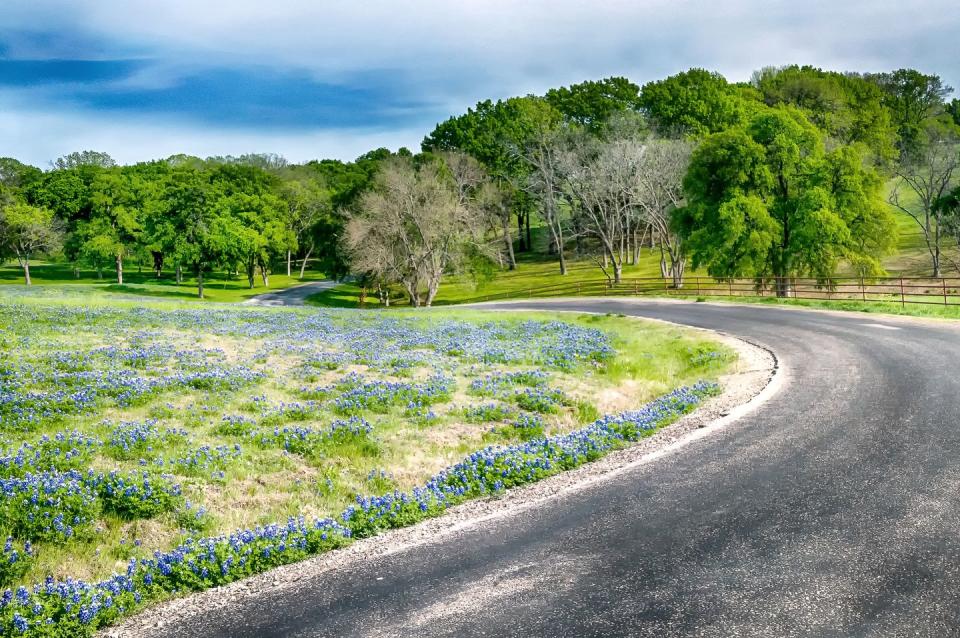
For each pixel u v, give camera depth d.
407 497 10.20
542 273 87.75
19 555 8.25
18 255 77.94
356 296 82.94
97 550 8.78
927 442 11.75
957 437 11.93
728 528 8.70
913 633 6.20
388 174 61.16
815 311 34.25
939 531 8.25
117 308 35.09
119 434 12.57
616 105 88.88
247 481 11.36
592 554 8.16
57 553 8.59
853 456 11.30
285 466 12.10
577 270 86.25
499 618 6.77
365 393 16.91
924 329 25.33
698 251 47.56
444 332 29.78
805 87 82.62
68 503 9.43
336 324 32.47
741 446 12.31
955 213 58.75
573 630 6.49
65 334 24.45
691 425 14.16
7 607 6.90
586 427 14.27
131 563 8.16
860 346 22.44
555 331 30.81
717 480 10.55
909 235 77.31
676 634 6.34
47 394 14.96
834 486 9.96
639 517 9.24
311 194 108.62
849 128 76.38
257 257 88.75
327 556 8.50
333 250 76.06
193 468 11.41
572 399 17.44
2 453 11.26
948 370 17.61
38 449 11.30
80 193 92.88
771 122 46.44
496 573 7.78
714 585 7.24
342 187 109.50
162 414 14.51
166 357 20.80
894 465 10.70
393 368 20.69
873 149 75.38
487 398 17.33
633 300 48.97
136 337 24.75
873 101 90.00
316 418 15.02
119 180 92.06
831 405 14.90
